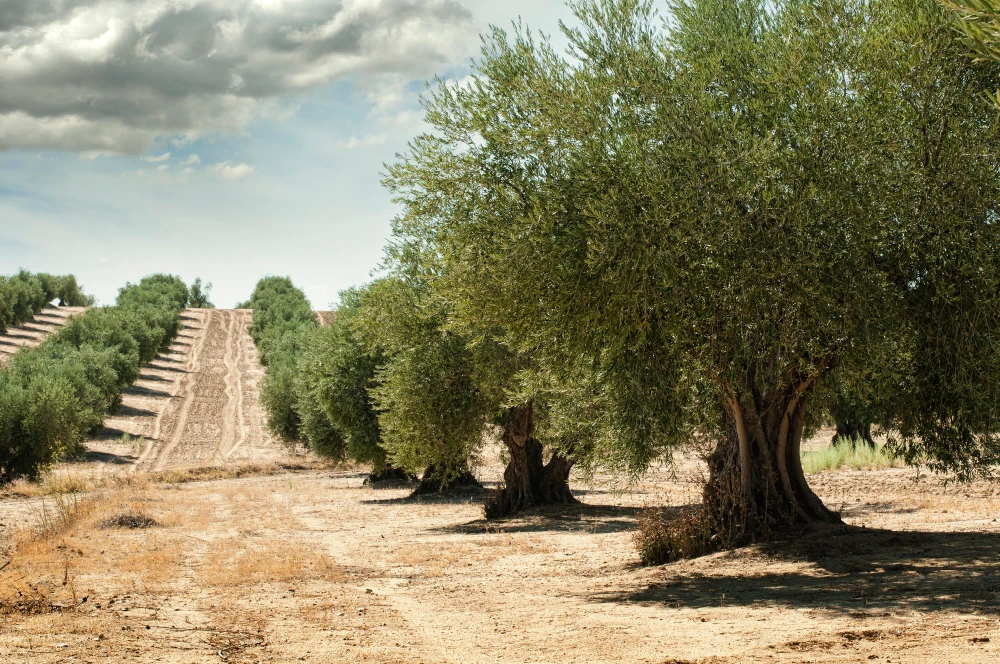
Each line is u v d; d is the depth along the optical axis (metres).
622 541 19.53
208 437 69.69
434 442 25.75
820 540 14.16
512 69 13.20
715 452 15.98
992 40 5.17
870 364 11.84
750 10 13.56
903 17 11.47
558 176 12.26
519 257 11.61
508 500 28.05
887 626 7.97
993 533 14.57
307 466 59.88
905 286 11.62
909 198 11.03
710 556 14.66
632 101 12.03
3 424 44.94
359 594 13.09
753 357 12.12
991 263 10.85
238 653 8.15
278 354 93.00
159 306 128.12
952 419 12.09
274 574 15.18
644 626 9.36
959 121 11.24
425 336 25.77
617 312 11.27
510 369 24.73
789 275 10.69
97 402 61.75
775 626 8.64
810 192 10.56
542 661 7.69
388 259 26.58
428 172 14.41
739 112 11.86
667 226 10.80
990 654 6.39
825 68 11.36
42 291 124.62
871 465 29.30
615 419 13.87
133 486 43.78
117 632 8.87
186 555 18.44
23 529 22.94
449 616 10.81
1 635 8.35
